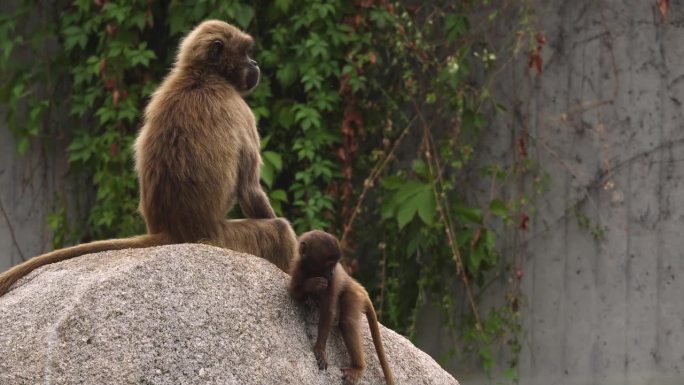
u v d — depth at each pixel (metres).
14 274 8.75
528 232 14.72
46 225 15.58
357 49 14.75
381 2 14.72
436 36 15.12
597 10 14.65
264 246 9.59
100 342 7.73
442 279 14.80
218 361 7.88
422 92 15.04
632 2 14.57
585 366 14.51
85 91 15.41
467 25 14.86
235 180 9.50
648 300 14.37
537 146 14.77
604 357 14.45
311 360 8.29
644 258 14.40
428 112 15.03
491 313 14.59
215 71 9.93
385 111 14.99
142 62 14.85
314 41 14.62
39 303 8.00
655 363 14.34
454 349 14.77
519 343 14.68
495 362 14.70
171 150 9.35
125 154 15.04
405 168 15.12
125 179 15.00
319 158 14.88
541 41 14.48
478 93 14.80
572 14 14.71
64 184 15.56
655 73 14.48
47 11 15.48
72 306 7.82
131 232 14.88
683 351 14.27
